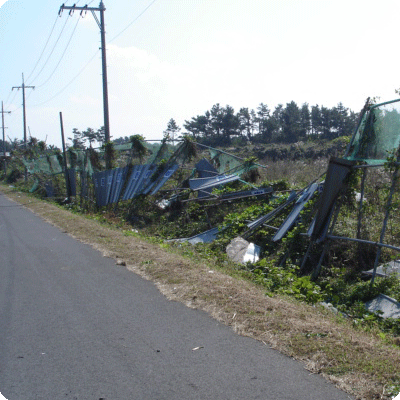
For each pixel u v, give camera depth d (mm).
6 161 55219
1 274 7836
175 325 5090
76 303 6051
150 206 16906
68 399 3654
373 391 3537
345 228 9484
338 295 7449
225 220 13125
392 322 6035
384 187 10188
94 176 20453
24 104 47094
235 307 5414
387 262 8359
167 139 17188
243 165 16234
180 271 7176
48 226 13680
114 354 4438
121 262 8141
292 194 11734
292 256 9562
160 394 3666
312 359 4082
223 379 3846
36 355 4480
